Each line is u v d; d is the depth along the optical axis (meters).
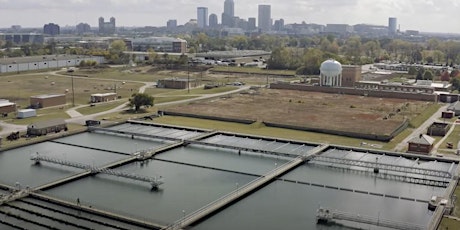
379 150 72.75
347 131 88.19
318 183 58.22
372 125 94.12
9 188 53.69
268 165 65.50
